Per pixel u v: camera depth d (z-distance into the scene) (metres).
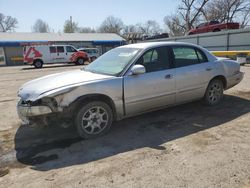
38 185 2.81
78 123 3.94
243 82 8.50
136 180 2.82
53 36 39.19
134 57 4.41
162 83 4.59
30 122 3.83
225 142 3.71
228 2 43.22
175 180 2.79
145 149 3.62
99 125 4.14
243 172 2.88
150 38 30.81
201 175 2.86
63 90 3.71
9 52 32.94
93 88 3.92
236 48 18.05
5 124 5.04
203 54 5.36
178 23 46.81
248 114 4.98
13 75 15.80
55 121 3.83
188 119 4.84
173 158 3.30
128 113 4.36
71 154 3.57
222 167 3.01
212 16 43.88
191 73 5.00
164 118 4.96
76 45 38.06
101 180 2.86
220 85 5.69
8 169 3.21
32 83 4.29
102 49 39.78
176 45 4.94
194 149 3.53
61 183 2.83
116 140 4.00
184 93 4.97
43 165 3.28
